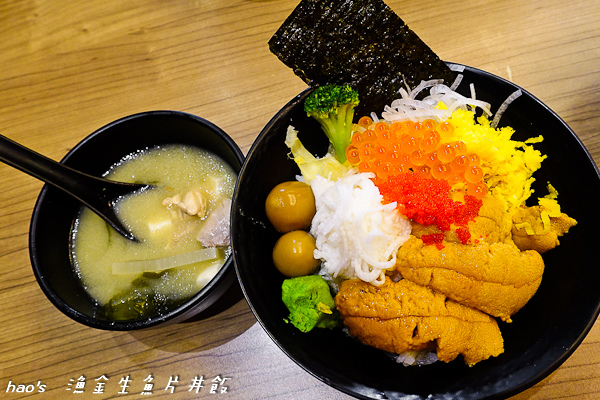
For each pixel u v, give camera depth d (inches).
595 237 8.7
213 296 9.0
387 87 10.2
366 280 8.9
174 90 12.5
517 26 12.0
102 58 13.0
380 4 9.5
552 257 9.5
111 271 10.1
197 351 10.2
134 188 10.7
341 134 10.0
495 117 10.0
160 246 10.3
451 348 8.3
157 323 8.5
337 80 10.1
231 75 12.4
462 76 9.9
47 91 12.8
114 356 10.3
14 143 8.9
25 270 11.1
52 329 10.6
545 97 11.3
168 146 11.0
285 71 12.2
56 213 10.0
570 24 11.9
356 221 9.1
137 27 13.1
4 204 11.7
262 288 9.3
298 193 9.8
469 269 8.5
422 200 8.7
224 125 11.9
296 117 9.9
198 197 10.3
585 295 8.5
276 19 12.7
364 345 9.5
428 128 9.6
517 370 8.5
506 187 9.8
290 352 8.4
